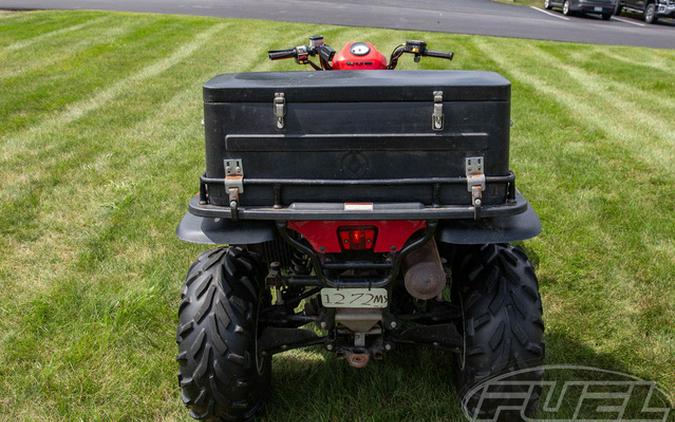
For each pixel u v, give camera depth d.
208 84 2.61
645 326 4.01
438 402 3.27
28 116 8.81
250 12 20.28
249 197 2.61
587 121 9.01
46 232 5.32
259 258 3.22
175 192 6.18
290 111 2.54
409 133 2.54
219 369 2.83
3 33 15.07
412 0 27.45
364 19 19.66
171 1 22.39
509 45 16.05
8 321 4.05
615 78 12.42
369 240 2.67
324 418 3.17
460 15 22.50
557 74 12.60
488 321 2.86
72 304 4.21
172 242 5.15
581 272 4.67
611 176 6.72
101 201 5.95
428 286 2.69
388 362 3.60
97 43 14.23
